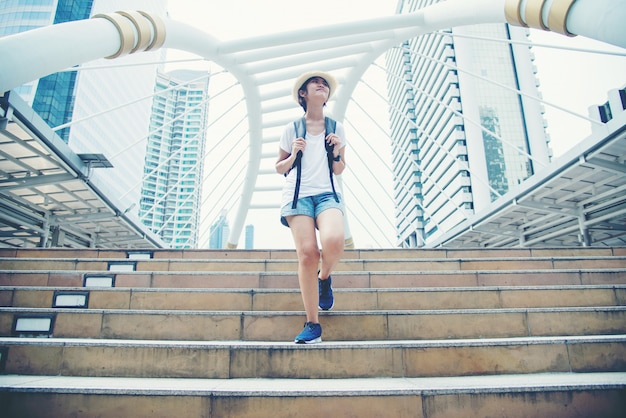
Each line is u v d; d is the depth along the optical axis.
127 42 7.46
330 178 2.68
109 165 8.48
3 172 8.13
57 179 8.25
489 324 2.77
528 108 69.56
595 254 5.06
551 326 2.78
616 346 2.30
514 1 6.71
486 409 1.77
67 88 59.12
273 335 2.74
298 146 2.57
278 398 1.77
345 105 14.13
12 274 3.70
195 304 3.21
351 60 12.71
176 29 8.76
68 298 3.23
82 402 1.78
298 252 2.47
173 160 87.94
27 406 1.78
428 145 81.56
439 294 3.25
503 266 4.32
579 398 1.80
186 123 91.62
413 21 9.44
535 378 2.05
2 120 5.80
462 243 15.48
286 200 2.63
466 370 2.22
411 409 1.76
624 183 8.66
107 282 3.73
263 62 11.85
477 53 72.56
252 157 16.30
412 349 2.23
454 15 8.58
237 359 2.20
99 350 2.24
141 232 13.31
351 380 2.11
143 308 3.21
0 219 9.97
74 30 6.27
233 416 1.75
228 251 5.19
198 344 2.23
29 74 5.44
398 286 3.76
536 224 12.34
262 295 3.20
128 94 77.19
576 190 9.35
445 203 71.81
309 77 2.79
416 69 90.88
